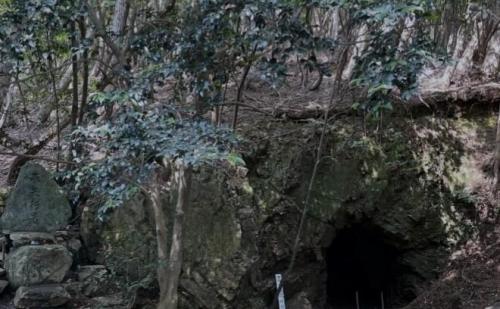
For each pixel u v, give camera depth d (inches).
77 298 179.8
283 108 253.8
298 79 298.0
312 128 245.0
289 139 240.4
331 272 293.4
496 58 282.5
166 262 161.8
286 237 225.6
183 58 150.4
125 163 141.6
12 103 247.6
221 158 122.3
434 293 232.2
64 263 177.9
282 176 231.0
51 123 255.0
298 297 227.1
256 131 240.5
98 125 144.9
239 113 254.2
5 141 229.0
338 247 285.1
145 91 148.9
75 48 158.9
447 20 295.7
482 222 247.4
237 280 195.9
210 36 147.3
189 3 200.8
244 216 208.8
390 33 139.5
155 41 161.6
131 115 135.6
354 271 294.8
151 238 194.7
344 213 245.9
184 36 149.3
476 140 261.3
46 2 140.0
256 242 209.0
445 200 252.2
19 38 147.0
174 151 124.3
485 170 254.4
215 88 161.2
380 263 281.9
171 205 194.9
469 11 288.8
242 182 217.2
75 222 208.8
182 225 164.2
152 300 187.6
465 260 239.9
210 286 195.2
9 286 173.9
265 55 162.7
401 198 250.5
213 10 144.6
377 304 285.6
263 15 137.3
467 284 227.1
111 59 213.9
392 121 259.4
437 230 249.9
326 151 245.4
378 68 132.9
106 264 194.4
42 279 173.0
